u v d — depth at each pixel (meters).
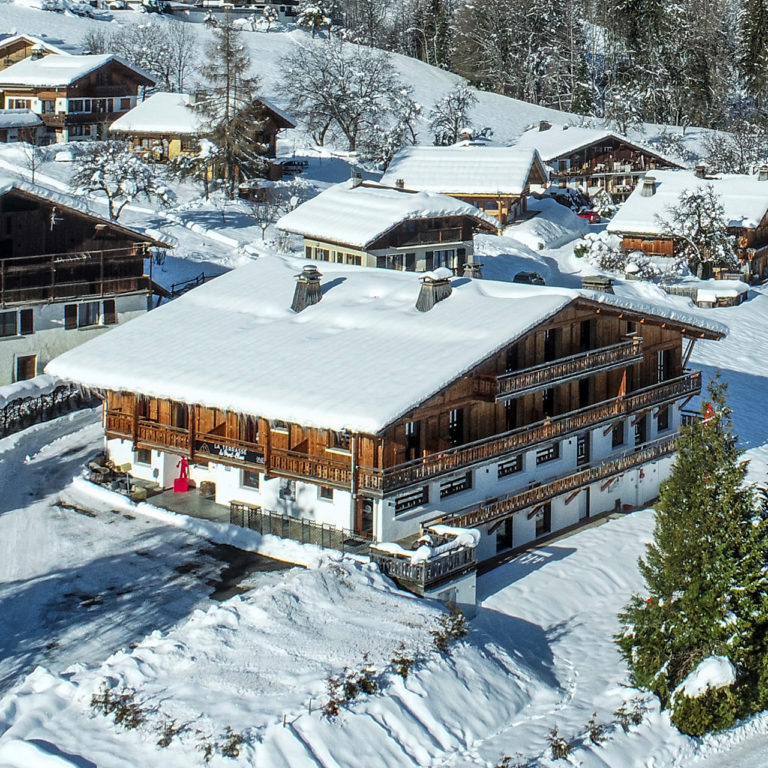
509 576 43.09
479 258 87.69
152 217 85.75
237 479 45.88
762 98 160.00
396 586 39.16
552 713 34.75
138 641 36.09
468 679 34.56
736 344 77.88
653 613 36.62
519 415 46.34
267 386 42.59
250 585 39.78
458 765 31.62
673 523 36.72
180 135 99.81
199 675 32.78
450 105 130.62
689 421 56.03
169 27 154.50
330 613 36.62
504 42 167.62
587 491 49.41
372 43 180.12
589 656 38.25
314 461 42.19
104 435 53.00
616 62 166.12
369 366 42.81
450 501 43.75
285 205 92.06
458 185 98.56
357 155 116.62
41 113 105.44
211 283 53.66
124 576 40.41
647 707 35.22
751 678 36.69
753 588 36.38
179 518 44.56
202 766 29.09
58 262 58.53
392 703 32.53
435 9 177.25
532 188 114.56
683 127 149.62
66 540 43.03
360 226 76.25
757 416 64.25
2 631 36.78
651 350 52.81
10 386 54.44
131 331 49.72
